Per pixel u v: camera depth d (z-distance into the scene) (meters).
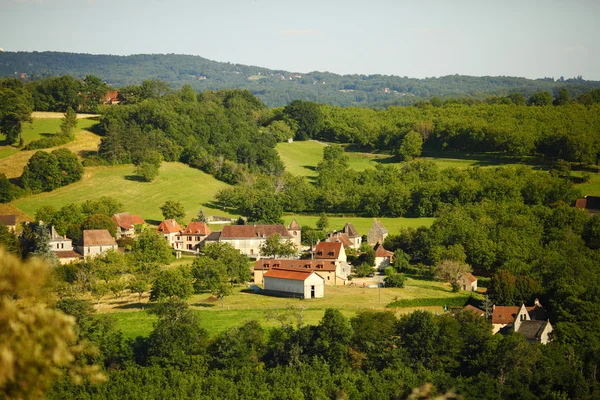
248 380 117.88
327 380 116.75
